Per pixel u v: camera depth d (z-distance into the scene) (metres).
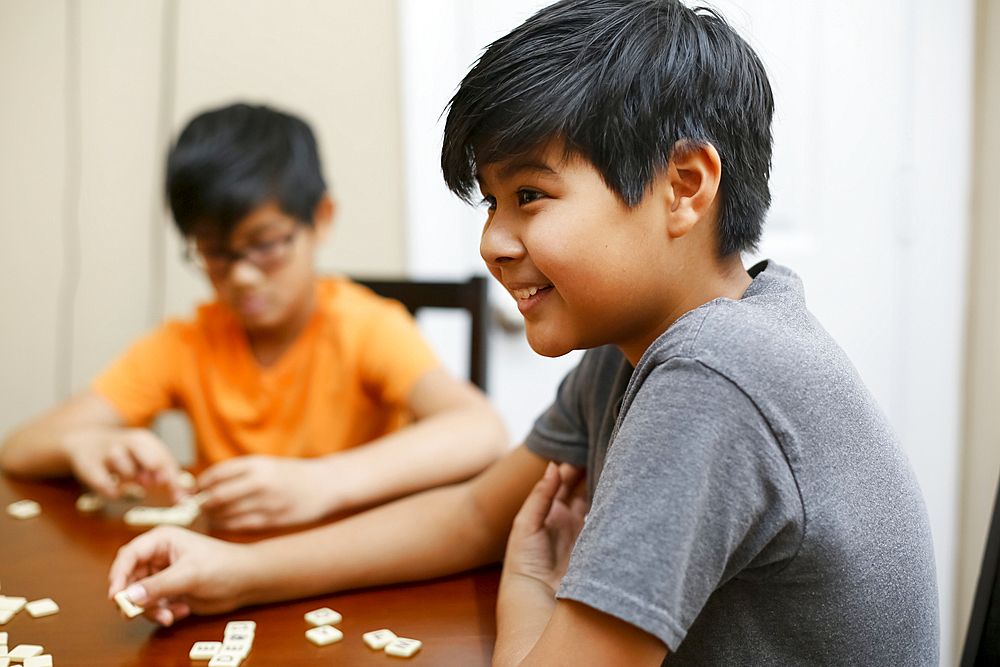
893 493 0.55
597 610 0.47
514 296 0.58
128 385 1.35
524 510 0.76
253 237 1.23
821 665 0.54
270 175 1.24
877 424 0.56
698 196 0.55
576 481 0.79
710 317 0.52
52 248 1.76
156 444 1.06
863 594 0.53
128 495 1.06
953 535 1.81
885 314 1.77
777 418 0.49
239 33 1.73
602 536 0.48
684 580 0.47
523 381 1.83
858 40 1.70
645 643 0.47
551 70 0.53
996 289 1.70
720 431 0.48
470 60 1.72
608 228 0.53
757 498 0.49
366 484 0.97
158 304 1.77
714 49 0.58
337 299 1.41
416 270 1.78
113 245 1.76
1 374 1.77
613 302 0.55
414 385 1.29
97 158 1.74
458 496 0.85
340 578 0.76
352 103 1.74
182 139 1.26
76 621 0.70
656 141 0.53
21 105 1.72
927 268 1.75
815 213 1.75
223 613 0.72
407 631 0.68
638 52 0.54
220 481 0.92
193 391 1.39
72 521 0.96
